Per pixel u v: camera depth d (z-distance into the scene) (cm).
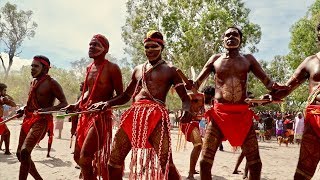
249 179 458
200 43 2758
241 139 450
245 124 451
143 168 430
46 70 580
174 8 2911
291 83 454
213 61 487
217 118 455
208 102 702
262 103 484
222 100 460
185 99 430
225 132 451
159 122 411
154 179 414
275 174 851
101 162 488
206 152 455
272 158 1227
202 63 2767
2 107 973
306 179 415
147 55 432
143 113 408
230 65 464
